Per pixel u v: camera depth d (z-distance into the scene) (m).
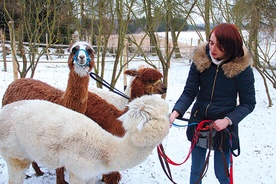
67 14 7.39
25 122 2.74
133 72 4.37
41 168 4.24
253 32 7.91
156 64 15.05
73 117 2.83
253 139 5.84
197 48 2.71
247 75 2.54
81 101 3.70
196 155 3.01
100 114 3.89
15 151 2.83
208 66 2.63
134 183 3.99
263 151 5.26
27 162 2.99
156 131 2.29
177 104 2.81
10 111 2.88
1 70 11.72
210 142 2.54
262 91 10.29
